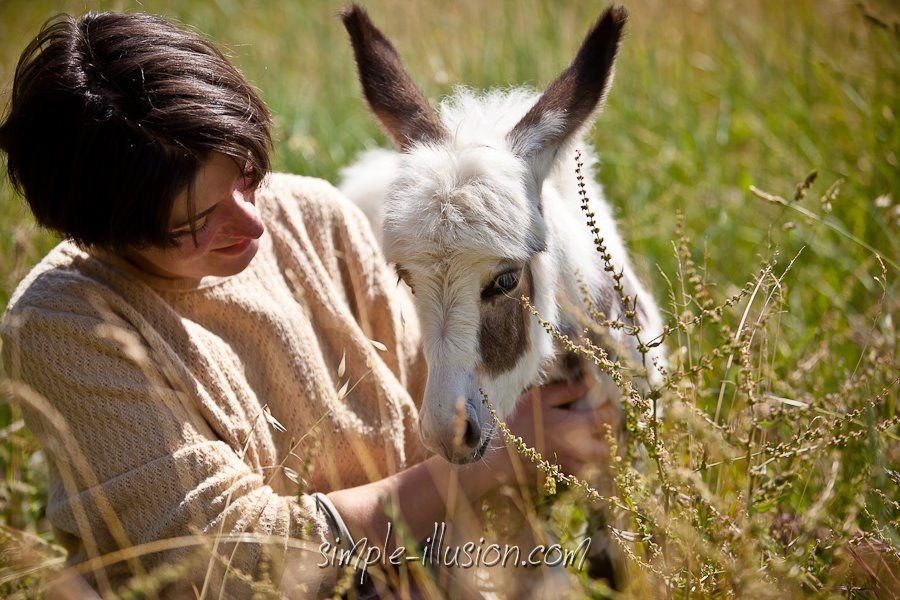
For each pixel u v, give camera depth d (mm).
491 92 2896
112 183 1854
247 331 2234
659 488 2154
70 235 1995
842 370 2859
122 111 1843
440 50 5590
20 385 1917
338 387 2369
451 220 2139
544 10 5551
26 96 1910
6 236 3824
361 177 2967
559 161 2480
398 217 2213
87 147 1848
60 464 1965
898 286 3160
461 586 2221
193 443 1979
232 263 2096
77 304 2010
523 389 2422
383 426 2342
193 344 2102
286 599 1911
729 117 4852
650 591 2027
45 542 2541
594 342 2545
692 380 2439
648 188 4301
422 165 2242
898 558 1975
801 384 2785
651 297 3039
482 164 2211
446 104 2795
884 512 2203
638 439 2312
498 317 2246
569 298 2506
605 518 2490
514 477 2316
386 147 4457
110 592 1850
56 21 2061
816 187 3912
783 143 4477
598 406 2578
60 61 1892
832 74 4570
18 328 1999
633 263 3445
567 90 2453
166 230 1909
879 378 2539
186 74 1933
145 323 2053
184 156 1859
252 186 2076
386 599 2076
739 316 3027
